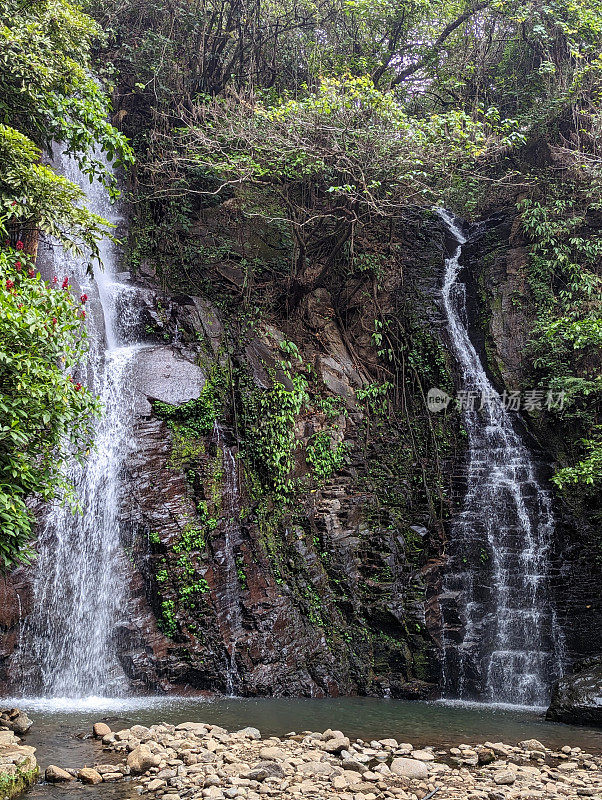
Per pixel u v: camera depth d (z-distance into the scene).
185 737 6.73
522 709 9.98
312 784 5.51
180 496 10.73
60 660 9.16
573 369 13.66
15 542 6.78
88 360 10.98
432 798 5.40
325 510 11.98
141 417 11.01
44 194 8.80
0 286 6.56
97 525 10.13
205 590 10.21
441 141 13.18
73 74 9.84
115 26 15.37
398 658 10.98
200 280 14.70
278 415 12.44
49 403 6.80
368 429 13.80
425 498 12.99
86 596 9.64
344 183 13.65
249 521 11.38
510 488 12.80
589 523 12.14
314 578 11.32
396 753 6.71
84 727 7.12
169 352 12.13
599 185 14.38
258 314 14.21
